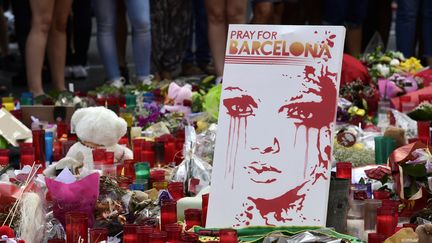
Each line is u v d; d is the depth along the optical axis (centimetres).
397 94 762
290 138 441
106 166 516
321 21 1165
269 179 438
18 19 1095
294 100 443
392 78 774
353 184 499
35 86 886
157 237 405
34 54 879
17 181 460
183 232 423
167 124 684
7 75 1223
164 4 1060
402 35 1104
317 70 444
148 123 703
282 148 440
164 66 1071
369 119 716
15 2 1089
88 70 1291
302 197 434
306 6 1168
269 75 448
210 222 437
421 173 473
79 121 553
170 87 739
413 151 478
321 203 432
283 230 426
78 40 1180
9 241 398
